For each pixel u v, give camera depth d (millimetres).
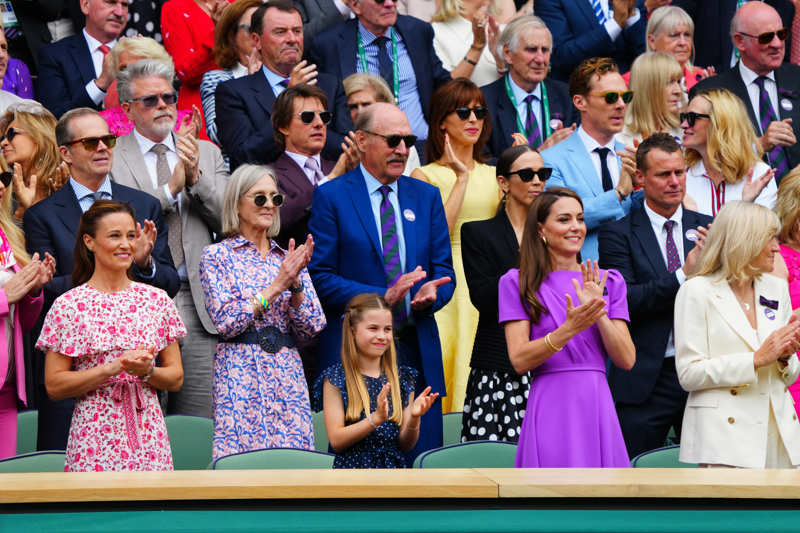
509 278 17078
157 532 10234
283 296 19703
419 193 22297
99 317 17172
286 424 19328
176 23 28859
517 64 27516
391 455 17484
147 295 17703
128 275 19672
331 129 26391
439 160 24766
